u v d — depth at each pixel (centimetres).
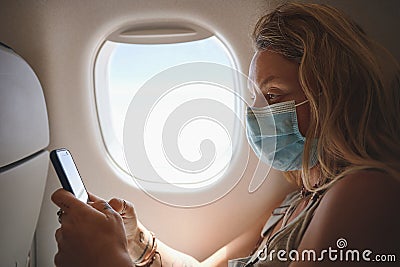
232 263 139
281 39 116
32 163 123
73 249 96
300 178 138
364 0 135
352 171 102
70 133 146
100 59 144
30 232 136
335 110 108
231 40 139
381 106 110
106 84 147
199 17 138
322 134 109
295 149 121
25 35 141
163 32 140
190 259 142
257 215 145
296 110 116
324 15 114
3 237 112
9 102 107
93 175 148
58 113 145
